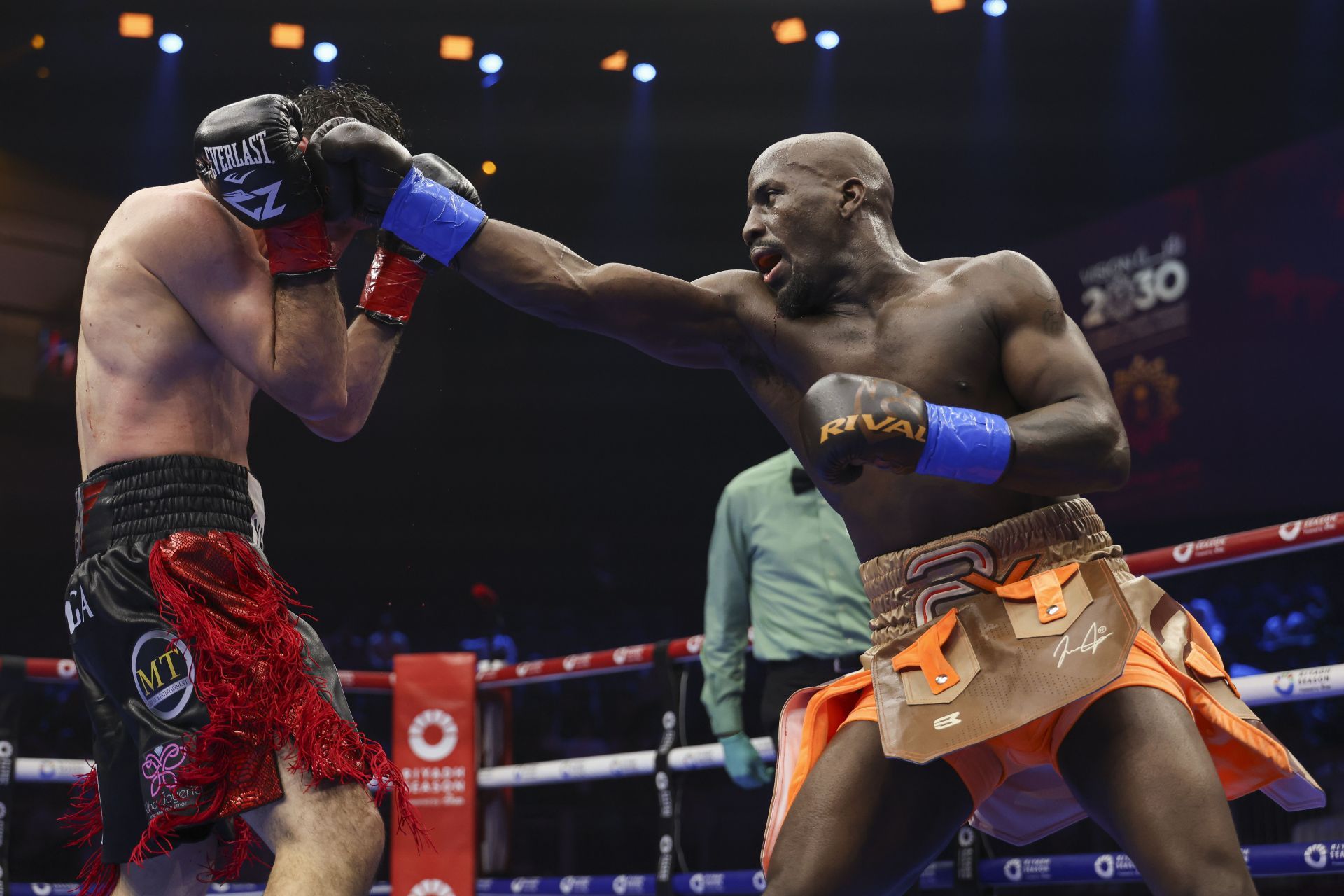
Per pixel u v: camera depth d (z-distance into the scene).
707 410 12.92
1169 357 9.69
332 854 1.72
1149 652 1.84
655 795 7.80
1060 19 10.54
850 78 11.18
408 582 12.55
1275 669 8.91
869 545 2.07
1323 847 2.50
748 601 3.72
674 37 11.03
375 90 10.97
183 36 10.55
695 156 11.80
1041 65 10.83
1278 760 1.81
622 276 2.13
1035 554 1.92
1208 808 1.68
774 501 3.64
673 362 2.22
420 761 4.26
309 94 2.17
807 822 1.89
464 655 4.36
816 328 2.08
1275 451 8.90
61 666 3.75
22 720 8.67
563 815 7.32
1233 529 9.35
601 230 12.13
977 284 1.99
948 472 1.76
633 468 12.96
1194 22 10.19
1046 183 11.19
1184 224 9.61
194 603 1.77
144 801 1.79
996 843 5.48
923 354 1.97
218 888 4.07
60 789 7.71
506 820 4.42
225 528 1.86
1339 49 9.73
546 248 2.12
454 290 12.88
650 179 11.92
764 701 3.64
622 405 12.95
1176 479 9.55
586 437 12.96
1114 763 1.75
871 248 2.07
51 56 10.71
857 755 1.91
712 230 12.16
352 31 10.66
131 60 10.77
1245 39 10.09
